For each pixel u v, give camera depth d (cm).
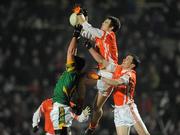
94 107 3903
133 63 3894
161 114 6700
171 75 7606
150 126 6581
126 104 3888
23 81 7400
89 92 6556
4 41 7788
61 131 3600
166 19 8300
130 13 8056
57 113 3616
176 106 6875
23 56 7644
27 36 7881
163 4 8381
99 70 3850
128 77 3822
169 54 7881
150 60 7681
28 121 6881
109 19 3800
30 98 7062
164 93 7050
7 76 7462
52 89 7138
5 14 8050
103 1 8106
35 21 8006
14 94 7162
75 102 3672
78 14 3688
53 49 7694
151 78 7306
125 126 3884
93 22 7656
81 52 7038
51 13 8069
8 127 6862
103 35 3738
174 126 6662
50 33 7906
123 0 8112
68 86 3631
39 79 7369
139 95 7000
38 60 7588
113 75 3822
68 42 7762
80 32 3675
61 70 7388
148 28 8038
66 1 8106
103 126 6588
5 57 7612
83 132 4006
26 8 8106
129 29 7931
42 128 6462
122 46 7638
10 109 6975
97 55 3744
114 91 3912
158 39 8012
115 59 3812
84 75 3672
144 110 6712
